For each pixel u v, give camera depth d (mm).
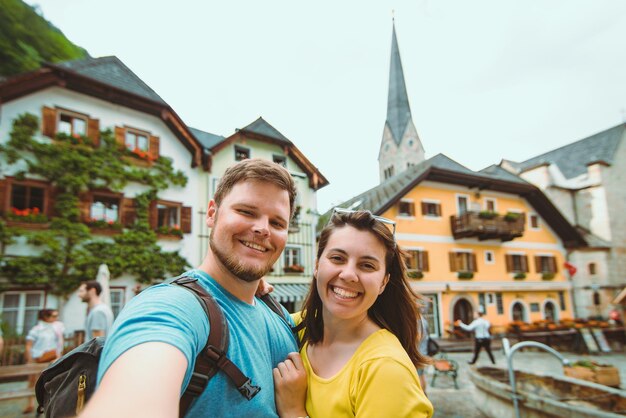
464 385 9164
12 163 11586
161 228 14094
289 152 19031
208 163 15914
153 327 908
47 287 11438
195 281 1262
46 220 11648
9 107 11820
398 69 50688
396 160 48188
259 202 1417
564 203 30922
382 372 1344
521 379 6684
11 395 5391
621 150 31219
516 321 21859
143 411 689
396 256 1961
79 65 13961
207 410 1050
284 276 17484
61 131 12750
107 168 13109
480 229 21406
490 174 25828
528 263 24500
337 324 1718
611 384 7070
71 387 1121
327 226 1844
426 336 8531
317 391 1537
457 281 21531
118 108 14062
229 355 1178
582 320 22141
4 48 16375
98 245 12406
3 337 9992
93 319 4461
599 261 26281
